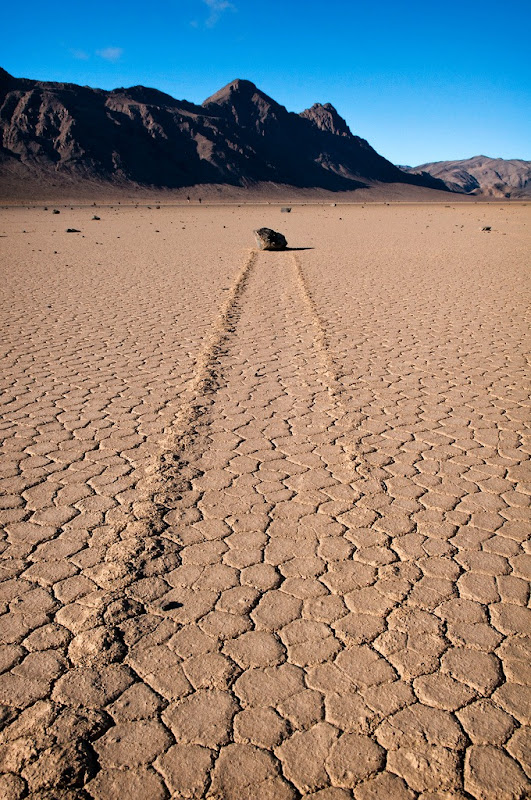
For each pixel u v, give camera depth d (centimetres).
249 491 384
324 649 249
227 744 207
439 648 250
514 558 313
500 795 189
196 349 744
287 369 654
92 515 356
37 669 240
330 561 311
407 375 630
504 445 452
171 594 284
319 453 440
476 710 220
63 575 300
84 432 482
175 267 1541
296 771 197
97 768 199
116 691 229
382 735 210
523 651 248
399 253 1841
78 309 1005
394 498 375
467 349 734
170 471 407
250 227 3241
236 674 237
